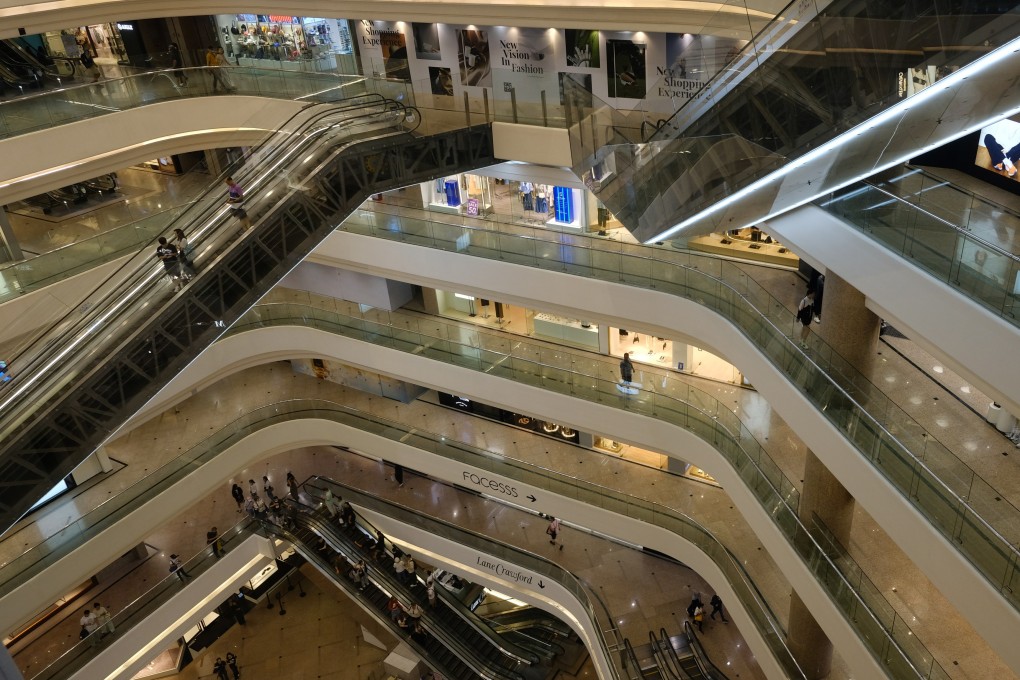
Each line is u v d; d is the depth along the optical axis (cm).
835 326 1150
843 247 949
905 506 949
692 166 937
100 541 1792
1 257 1644
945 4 564
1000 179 1184
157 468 2094
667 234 1034
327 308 2342
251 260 1209
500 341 2119
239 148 1964
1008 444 1218
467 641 2098
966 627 1192
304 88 1661
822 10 704
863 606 1125
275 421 2136
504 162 1512
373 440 2133
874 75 637
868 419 1016
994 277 745
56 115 1512
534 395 1825
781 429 1669
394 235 1858
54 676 1762
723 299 1434
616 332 1988
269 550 2133
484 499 2223
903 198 861
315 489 2236
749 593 1503
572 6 1381
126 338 1113
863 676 1130
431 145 1402
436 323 2222
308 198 1266
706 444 1584
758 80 804
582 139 1327
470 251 1766
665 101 1177
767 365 1259
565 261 1647
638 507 1798
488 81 1432
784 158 753
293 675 2172
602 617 1766
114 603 2033
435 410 2278
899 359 1439
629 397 1709
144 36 2245
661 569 1950
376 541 2194
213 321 1177
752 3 1106
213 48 2161
